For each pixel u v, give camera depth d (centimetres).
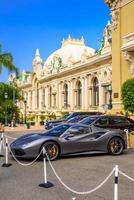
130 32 2845
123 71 2964
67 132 1442
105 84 4603
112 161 1361
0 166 1260
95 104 5116
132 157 1470
